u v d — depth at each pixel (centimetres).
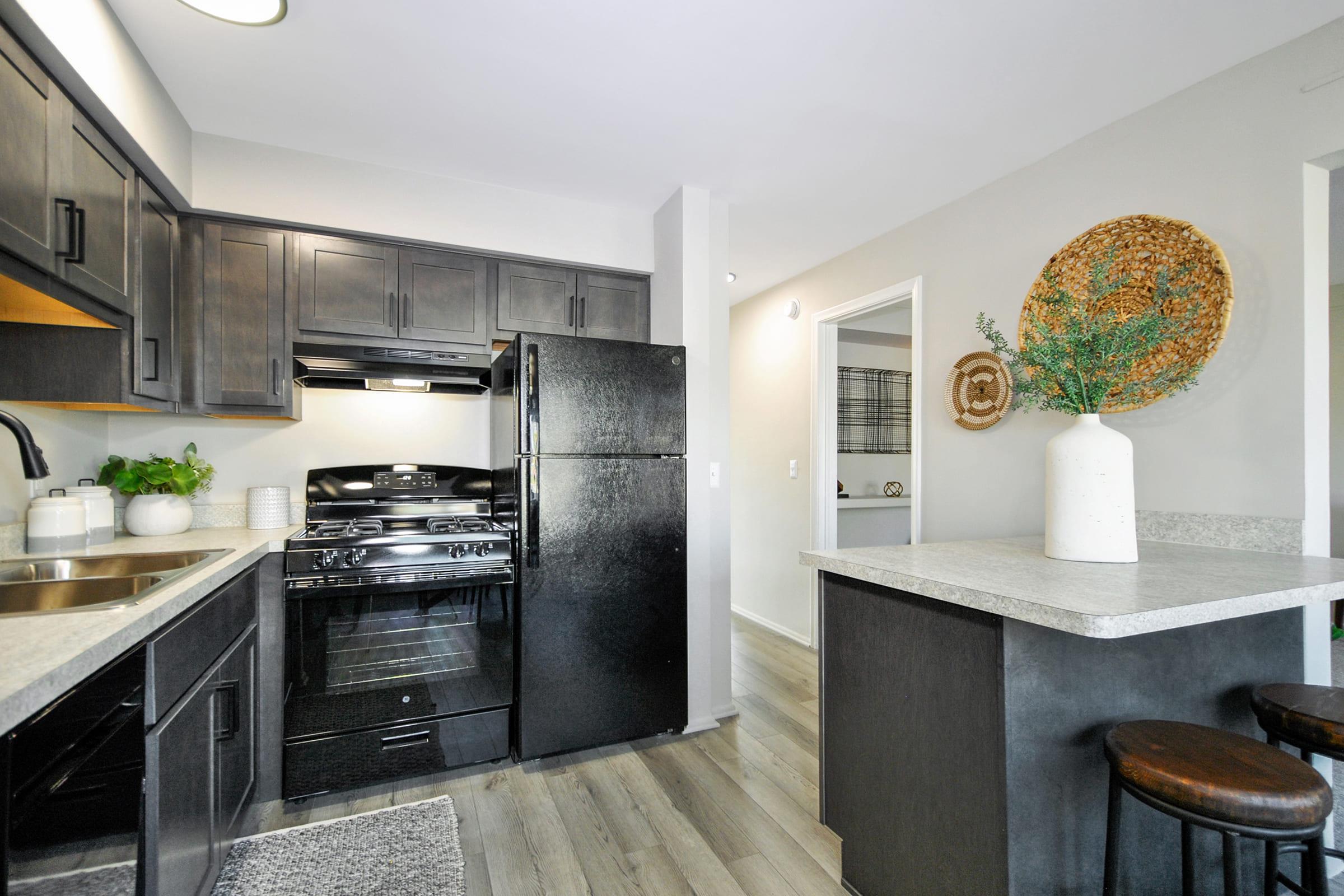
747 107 207
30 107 132
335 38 171
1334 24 164
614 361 237
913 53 180
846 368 480
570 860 176
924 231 294
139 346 188
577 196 275
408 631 216
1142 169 208
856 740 161
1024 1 158
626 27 168
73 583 146
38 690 79
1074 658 129
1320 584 129
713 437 282
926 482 290
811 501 374
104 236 166
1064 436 163
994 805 123
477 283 265
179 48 174
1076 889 129
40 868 84
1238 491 183
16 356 176
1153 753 115
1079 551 157
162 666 122
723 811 201
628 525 238
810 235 320
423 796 209
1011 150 235
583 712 232
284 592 204
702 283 269
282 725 204
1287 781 105
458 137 225
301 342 236
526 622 224
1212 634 151
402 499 270
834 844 184
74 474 215
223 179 222
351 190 240
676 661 247
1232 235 184
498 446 264
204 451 253
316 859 173
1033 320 188
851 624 163
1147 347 162
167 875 122
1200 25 167
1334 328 441
